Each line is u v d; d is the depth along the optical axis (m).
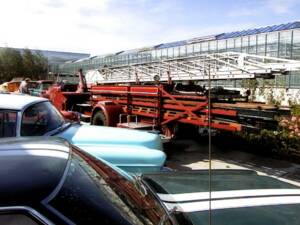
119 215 1.63
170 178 3.33
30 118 4.37
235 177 3.43
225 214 2.58
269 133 9.04
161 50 26.55
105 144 4.64
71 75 15.62
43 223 1.38
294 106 8.88
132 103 10.15
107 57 28.62
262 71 7.64
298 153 8.64
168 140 8.73
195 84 10.09
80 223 1.45
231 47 23.06
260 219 2.53
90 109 12.24
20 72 42.72
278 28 21.06
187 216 2.43
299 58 19.33
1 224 1.34
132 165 4.29
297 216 2.59
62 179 1.65
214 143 9.66
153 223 1.82
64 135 4.65
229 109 7.37
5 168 1.67
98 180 1.93
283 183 3.30
